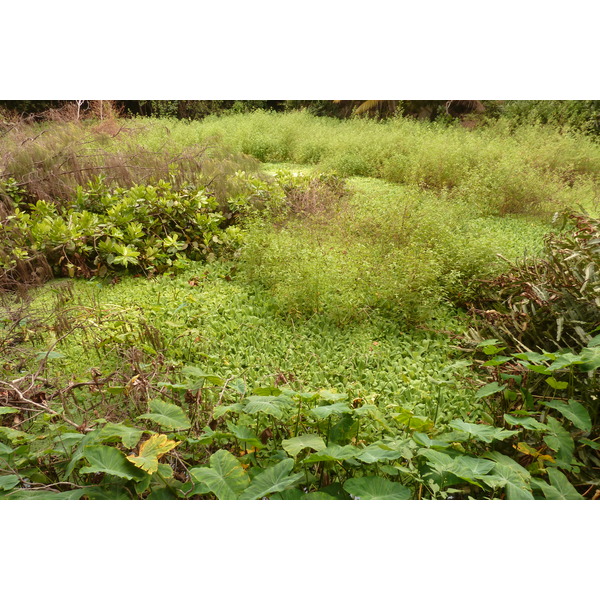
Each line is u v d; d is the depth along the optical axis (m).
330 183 8.30
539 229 6.48
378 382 3.21
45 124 11.31
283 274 4.39
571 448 2.32
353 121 15.14
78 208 5.89
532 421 2.32
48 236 5.03
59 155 6.75
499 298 3.93
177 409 2.42
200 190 6.09
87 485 2.24
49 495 2.05
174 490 2.21
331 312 4.03
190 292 4.57
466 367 3.37
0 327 3.99
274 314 4.20
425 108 17.70
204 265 5.36
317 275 4.16
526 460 2.45
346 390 3.10
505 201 7.53
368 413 2.62
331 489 2.19
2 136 7.80
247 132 12.58
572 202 7.48
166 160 7.21
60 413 2.67
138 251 5.24
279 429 2.73
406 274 4.09
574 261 3.48
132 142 8.74
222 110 18.66
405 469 2.18
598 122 13.60
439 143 9.59
